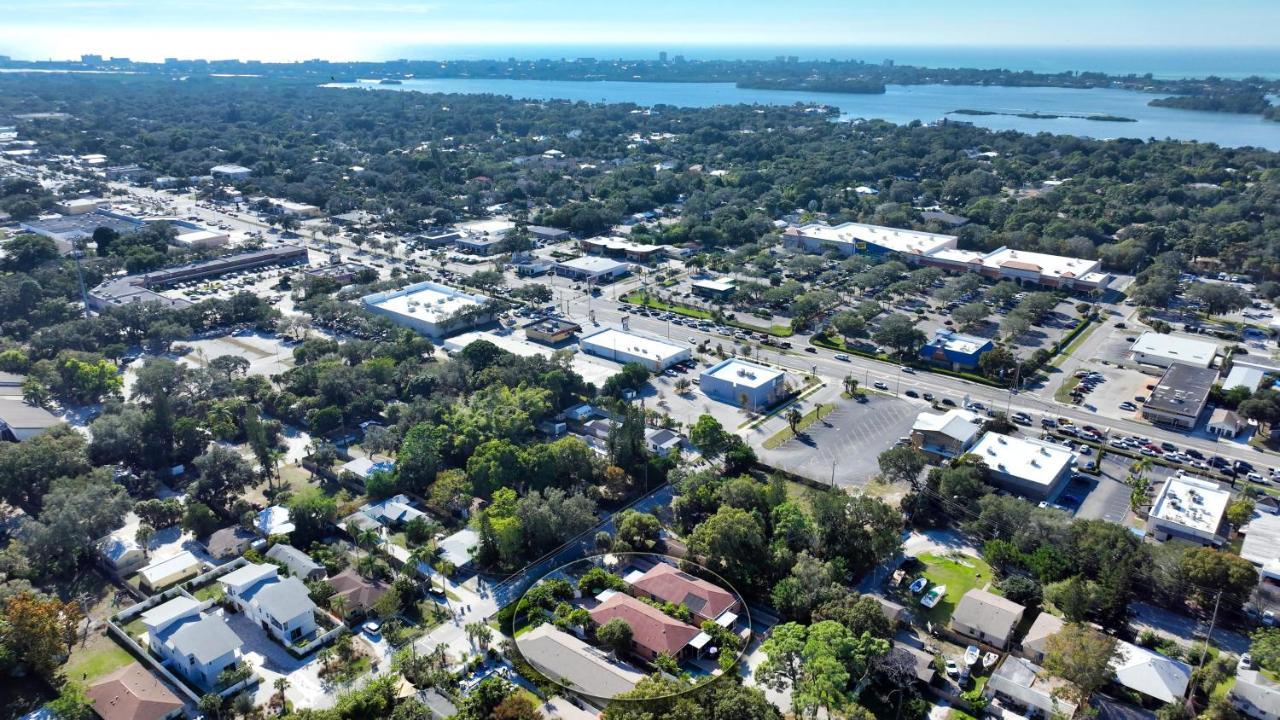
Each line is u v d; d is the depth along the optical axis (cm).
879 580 13062
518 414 17288
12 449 15438
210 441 17625
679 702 9669
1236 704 10262
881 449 17450
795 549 13375
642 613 11662
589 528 14100
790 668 10469
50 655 11188
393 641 11712
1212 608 12169
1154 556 12631
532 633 11656
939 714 10350
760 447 17588
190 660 11031
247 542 14088
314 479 16550
